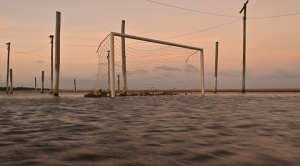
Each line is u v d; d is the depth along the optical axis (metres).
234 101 18.66
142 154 4.01
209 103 16.58
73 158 3.80
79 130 6.35
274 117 8.82
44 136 5.60
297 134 5.64
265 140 5.02
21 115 10.08
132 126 6.93
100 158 3.80
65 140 5.14
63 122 7.87
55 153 4.10
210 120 8.11
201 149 4.31
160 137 5.39
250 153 4.03
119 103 16.94
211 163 3.53
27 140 5.18
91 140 5.12
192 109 12.19
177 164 3.49
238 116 9.19
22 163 3.56
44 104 16.67
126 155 3.96
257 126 6.81
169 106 14.13
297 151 4.13
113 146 4.58
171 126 6.90
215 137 5.37
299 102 17.25
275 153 4.01
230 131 6.07
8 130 6.44
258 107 13.15
